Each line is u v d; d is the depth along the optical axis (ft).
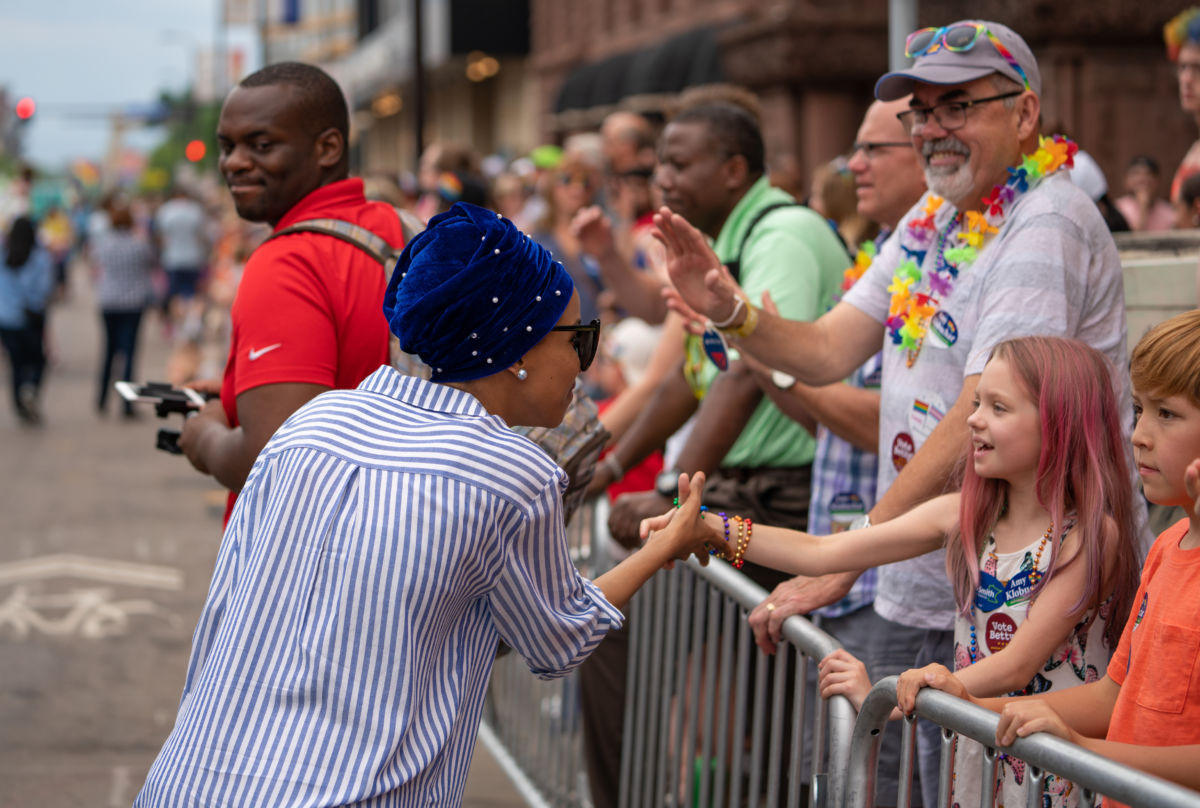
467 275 6.16
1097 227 8.60
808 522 11.91
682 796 10.80
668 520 7.88
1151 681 6.33
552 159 32.24
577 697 12.66
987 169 8.67
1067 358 7.34
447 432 6.14
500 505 6.01
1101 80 36.76
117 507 29.55
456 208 6.53
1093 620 7.43
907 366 9.05
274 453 6.32
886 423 9.25
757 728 8.71
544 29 81.25
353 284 9.10
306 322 8.86
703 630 9.90
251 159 9.49
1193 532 6.39
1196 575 6.27
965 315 8.68
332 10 125.39
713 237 12.75
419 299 6.23
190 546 25.86
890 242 9.71
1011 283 8.32
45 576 23.38
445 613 6.03
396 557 5.87
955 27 8.67
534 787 13.67
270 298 8.90
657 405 12.32
